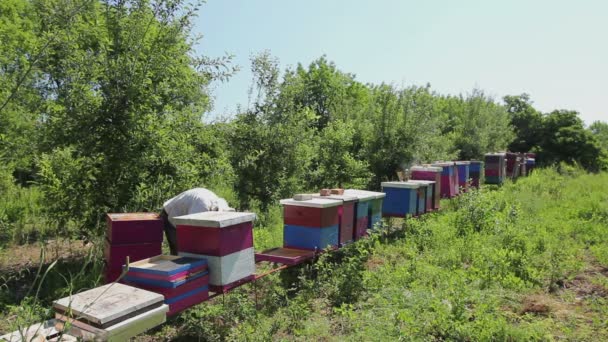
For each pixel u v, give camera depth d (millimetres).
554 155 27859
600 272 6066
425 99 13422
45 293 4848
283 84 8898
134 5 5730
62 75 5523
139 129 5527
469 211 8633
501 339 3885
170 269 3354
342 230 6020
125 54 5605
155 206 5691
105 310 2566
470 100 22031
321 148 11180
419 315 4125
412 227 7797
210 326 4070
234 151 8469
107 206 5723
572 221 8594
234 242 3887
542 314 4605
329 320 4480
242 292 5062
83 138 5371
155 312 2795
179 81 5922
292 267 5938
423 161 14109
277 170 8680
